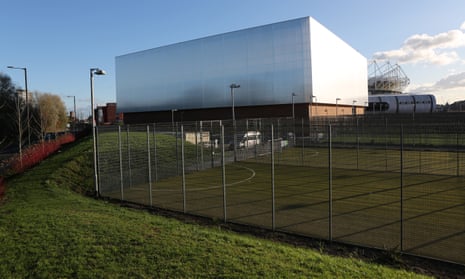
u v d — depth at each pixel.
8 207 10.89
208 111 58.97
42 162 20.62
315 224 9.82
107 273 5.83
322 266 6.16
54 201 11.86
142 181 17.55
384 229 9.23
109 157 16.78
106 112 79.88
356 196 13.53
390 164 22.67
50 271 5.93
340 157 26.95
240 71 54.88
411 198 12.97
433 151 27.86
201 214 11.16
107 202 13.23
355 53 71.44
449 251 7.61
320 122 37.41
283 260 6.43
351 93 68.75
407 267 6.78
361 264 6.58
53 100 60.09
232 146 27.97
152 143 23.02
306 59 49.66
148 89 66.25
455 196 13.19
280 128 33.12
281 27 51.06
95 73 14.56
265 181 17.62
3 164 21.88
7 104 36.56
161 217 10.69
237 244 7.36
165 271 5.86
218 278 5.60
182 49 60.97
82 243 7.14
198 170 21.97
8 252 6.73
